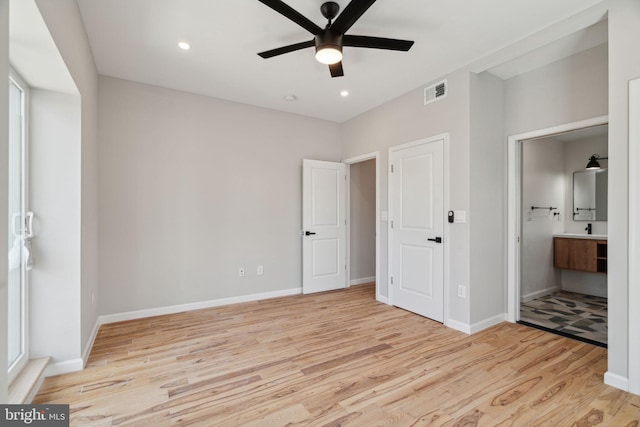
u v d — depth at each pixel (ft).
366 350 8.39
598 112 8.52
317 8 7.04
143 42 8.47
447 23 7.67
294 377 7.01
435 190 10.69
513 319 10.51
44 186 7.02
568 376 6.98
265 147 13.58
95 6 6.97
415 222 11.44
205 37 8.25
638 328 6.18
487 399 6.15
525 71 10.05
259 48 8.80
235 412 5.77
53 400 6.11
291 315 11.30
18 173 6.59
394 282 12.39
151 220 11.19
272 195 13.76
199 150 12.08
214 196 12.39
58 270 7.14
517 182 10.52
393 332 9.68
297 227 14.48
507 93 10.59
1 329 3.26
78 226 7.30
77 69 6.93
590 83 8.68
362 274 16.65
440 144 10.52
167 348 8.52
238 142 12.92
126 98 10.77
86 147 7.99
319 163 14.70
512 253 10.50
